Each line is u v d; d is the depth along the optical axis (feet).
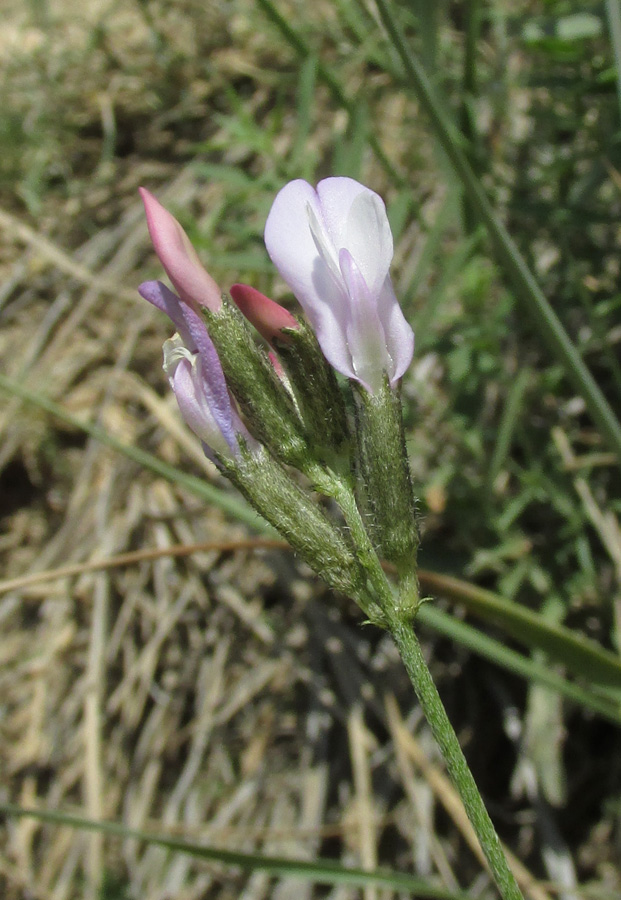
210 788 0.49
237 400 0.20
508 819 0.44
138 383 0.56
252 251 0.45
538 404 0.44
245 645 0.50
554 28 0.38
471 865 0.45
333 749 0.48
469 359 0.39
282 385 0.20
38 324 0.59
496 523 0.40
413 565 0.19
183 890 0.47
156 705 0.51
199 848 0.30
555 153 0.43
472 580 0.44
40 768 0.51
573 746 0.44
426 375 0.47
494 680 0.45
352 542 0.20
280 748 0.49
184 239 0.20
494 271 0.38
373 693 0.47
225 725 0.50
